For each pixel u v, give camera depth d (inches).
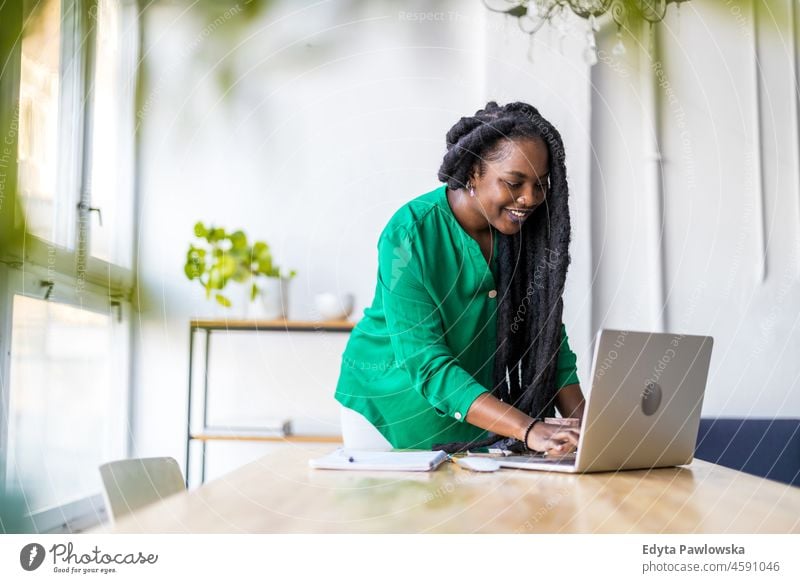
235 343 103.0
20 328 81.7
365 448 59.8
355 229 104.7
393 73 105.0
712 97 106.0
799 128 106.6
